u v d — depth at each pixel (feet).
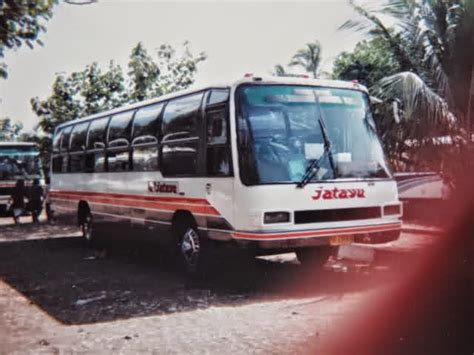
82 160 45.32
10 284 31.68
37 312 24.85
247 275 31.14
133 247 43.91
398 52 39.70
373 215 27.68
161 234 32.86
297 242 25.44
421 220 52.80
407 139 36.60
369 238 27.37
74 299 27.09
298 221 25.67
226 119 26.68
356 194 27.14
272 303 24.76
